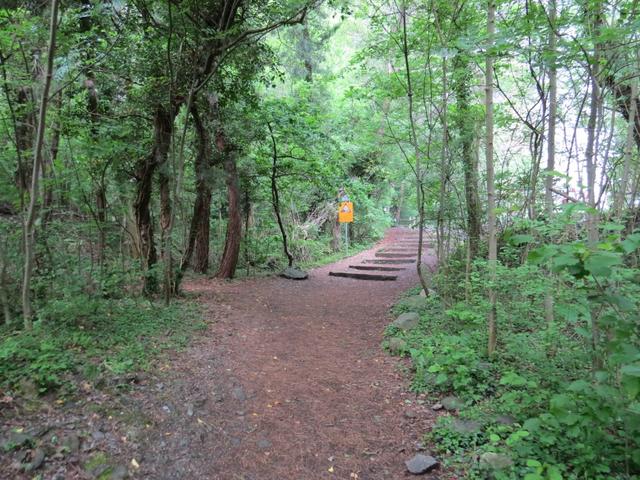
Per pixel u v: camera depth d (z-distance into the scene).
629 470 2.27
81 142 5.00
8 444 2.54
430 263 11.26
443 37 5.29
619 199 3.85
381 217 17.23
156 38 6.05
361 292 8.61
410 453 2.92
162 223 7.21
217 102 8.02
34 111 4.46
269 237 12.18
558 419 2.17
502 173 5.31
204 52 6.17
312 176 10.69
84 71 5.66
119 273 5.41
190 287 8.09
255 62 7.10
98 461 2.63
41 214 4.61
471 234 6.14
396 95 6.60
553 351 3.44
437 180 6.67
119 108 6.88
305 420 3.43
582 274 1.82
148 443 2.90
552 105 3.76
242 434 3.19
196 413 3.36
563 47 3.31
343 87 14.43
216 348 4.72
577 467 2.30
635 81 3.64
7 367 3.22
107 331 4.50
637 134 4.36
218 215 12.21
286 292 8.45
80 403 3.11
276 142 9.67
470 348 4.00
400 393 3.83
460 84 5.86
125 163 6.30
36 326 4.02
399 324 5.53
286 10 6.14
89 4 5.50
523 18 3.55
